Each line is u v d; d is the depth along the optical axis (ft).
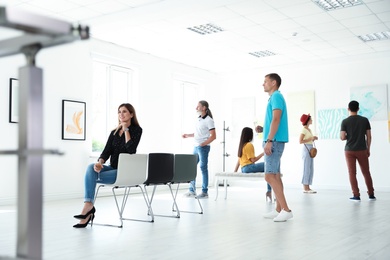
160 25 24.08
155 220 14.92
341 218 15.56
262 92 35.81
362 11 21.97
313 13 22.21
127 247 10.18
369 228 13.23
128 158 13.15
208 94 36.88
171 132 32.24
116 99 28.96
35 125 3.80
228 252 9.67
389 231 12.66
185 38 26.84
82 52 25.44
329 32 25.66
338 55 31.40
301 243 10.78
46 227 13.23
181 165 15.94
